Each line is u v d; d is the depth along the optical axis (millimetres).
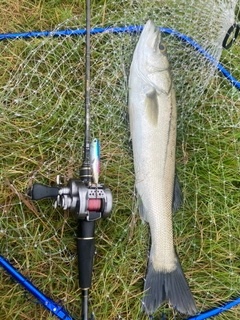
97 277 599
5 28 645
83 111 635
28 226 591
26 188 594
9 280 569
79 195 499
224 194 677
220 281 648
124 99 654
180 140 679
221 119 694
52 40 644
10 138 611
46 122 625
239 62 723
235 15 720
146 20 684
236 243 668
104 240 609
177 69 688
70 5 681
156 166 643
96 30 658
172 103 655
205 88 688
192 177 672
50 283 578
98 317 589
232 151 694
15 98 617
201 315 618
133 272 617
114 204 624
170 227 633
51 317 569
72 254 595
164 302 605
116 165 636
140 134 640
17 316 566
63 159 617
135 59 638
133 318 603
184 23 688
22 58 637
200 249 652
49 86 635
